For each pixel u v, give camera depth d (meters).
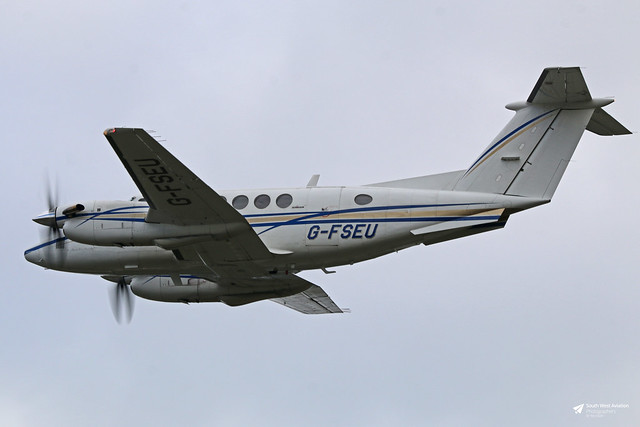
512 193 72.38
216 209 69.44
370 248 73.81
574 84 69.69
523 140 72.69
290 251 74.44
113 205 73.50
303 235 74.25
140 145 63.38
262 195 76.06
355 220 73.69
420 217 72.75
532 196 71.94
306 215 74.50
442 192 73.31
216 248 73.50
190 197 68.38
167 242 72.06
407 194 73.56
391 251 75.12
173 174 66.00
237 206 76.00
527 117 72.81
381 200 73.75
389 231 73.12
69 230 73.50
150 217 71.31
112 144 63.34
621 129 73.06
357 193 74.44
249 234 71.31
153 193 68.12
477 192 73.00
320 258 74.75
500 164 72.94
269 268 76.75
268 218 75.06
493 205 72.06
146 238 72.31
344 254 74.38
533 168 72.19
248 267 77.00
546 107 72.44
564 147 71.81
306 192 75.44
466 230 72.62
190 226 71.44
